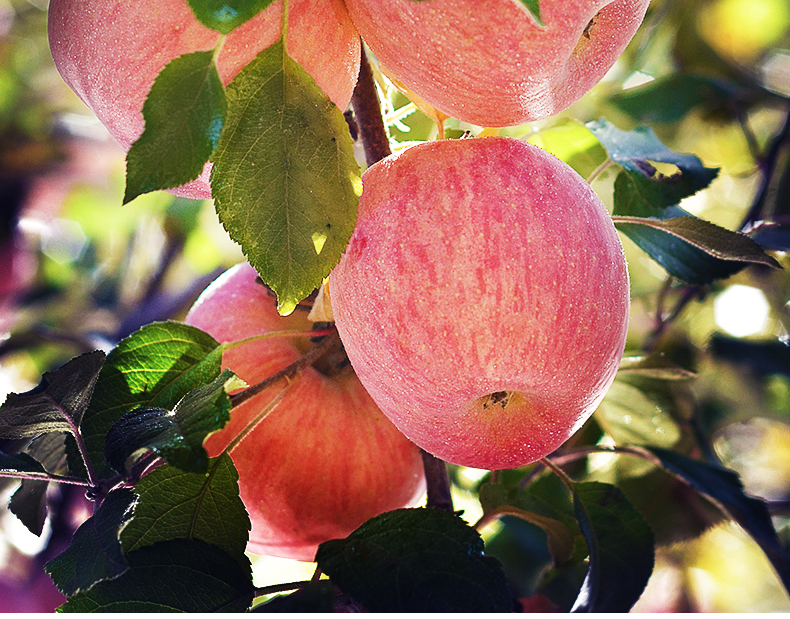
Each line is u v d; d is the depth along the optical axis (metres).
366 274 0.36
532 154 0.37
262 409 0.43
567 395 0.37
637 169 0.50
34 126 1.07
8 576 0.75
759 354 0.67
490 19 0.33
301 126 0.35
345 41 0.36
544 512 0.46
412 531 0.37
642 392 0.60
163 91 0.34
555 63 0.34
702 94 0.71
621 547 0.42
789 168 0.70
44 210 1.05
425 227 0.36
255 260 0.35
